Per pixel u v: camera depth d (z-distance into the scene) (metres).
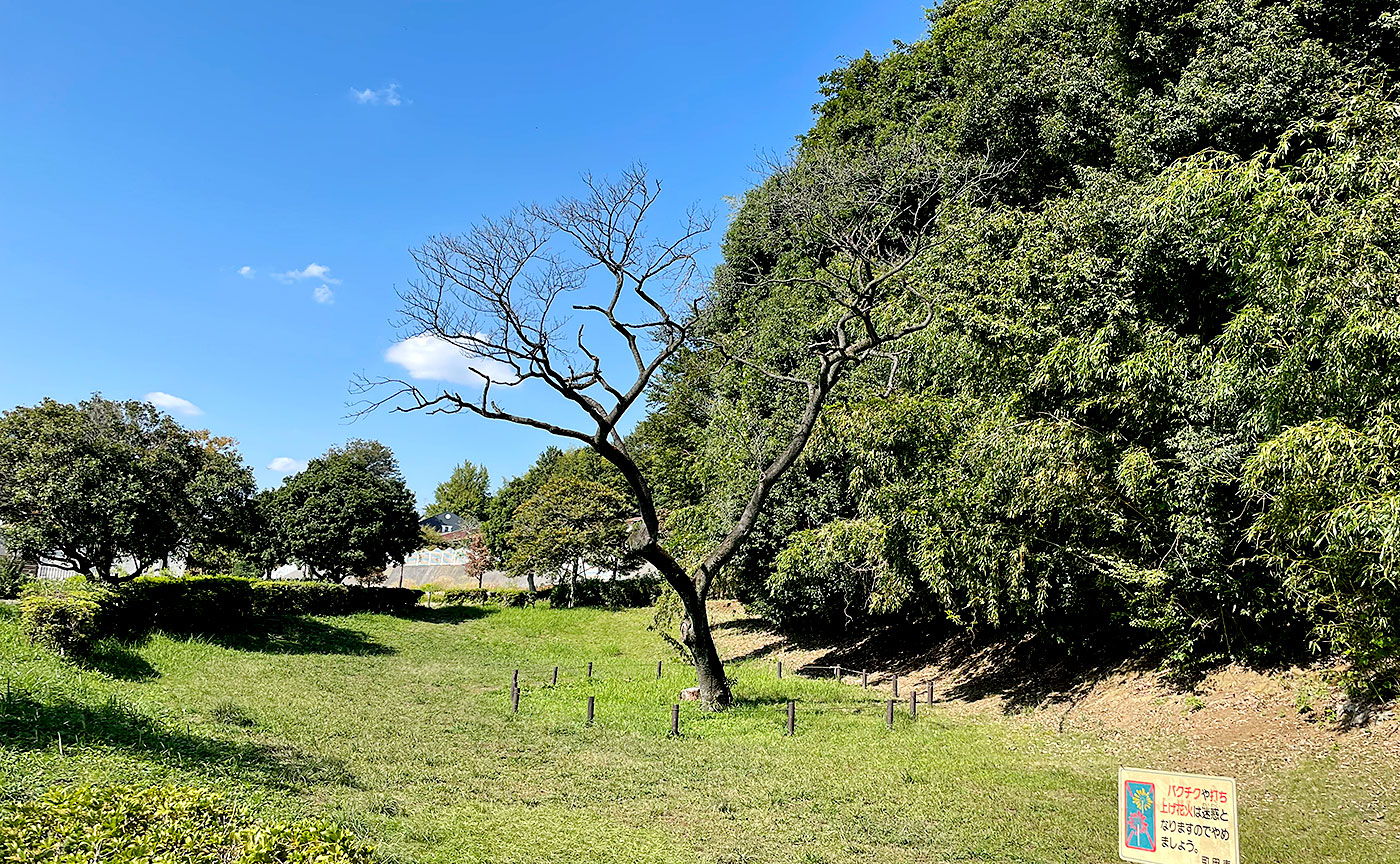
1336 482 7.44
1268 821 7.74
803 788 8.77
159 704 9.90
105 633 13.84
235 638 18.95
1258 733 10.24
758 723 12.55
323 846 3.75
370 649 21.23
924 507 13.42
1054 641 15.12
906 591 14.76
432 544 48.75
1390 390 7.23
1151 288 11.23
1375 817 7.50
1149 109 13.84
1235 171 8.73
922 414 13.87
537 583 46.78
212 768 7.22
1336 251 7.49
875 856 6.78
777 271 23.06
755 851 6.77
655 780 8.95
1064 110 16.52
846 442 14.86
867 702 15.31
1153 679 13.07
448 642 24.33
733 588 20.94
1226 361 8.84
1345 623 9.60
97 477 16.73
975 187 18.30
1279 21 13.41
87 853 3.46
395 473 47.59
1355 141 8.71
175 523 18.02
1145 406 10.82
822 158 23.62
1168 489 10.90
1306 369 7.87
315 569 31.53
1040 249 12.45
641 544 13.91
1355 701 9.82
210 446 20.36
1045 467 10.88
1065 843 7.15
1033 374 11.52
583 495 36.72
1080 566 12.36
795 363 19.47
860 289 15.06
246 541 22.22
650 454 36.66
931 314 13.53
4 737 6.78
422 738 10.40
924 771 9.66
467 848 6.27
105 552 16.75
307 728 10.15
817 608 19.73
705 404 26.73
